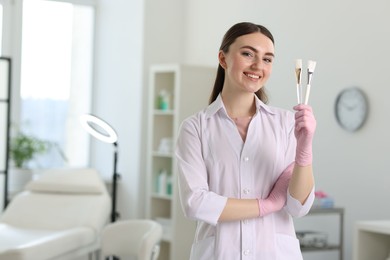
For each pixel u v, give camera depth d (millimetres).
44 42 6250
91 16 6367
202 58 5762
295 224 4762
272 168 1782
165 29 5965
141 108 5871
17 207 4965
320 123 4566
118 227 3680
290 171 1774
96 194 5059
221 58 1823
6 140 5223
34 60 6223
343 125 4387
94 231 4629
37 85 6242
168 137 5688
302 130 1680
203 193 1728
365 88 4254
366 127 4254
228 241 1748
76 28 6348
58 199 4992
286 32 4832
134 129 5938
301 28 4711
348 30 4371
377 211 4180
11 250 3549
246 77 1748
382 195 4148
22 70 6172
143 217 5902
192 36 5891
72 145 6367
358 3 4305
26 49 6191
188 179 1755
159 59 5941
